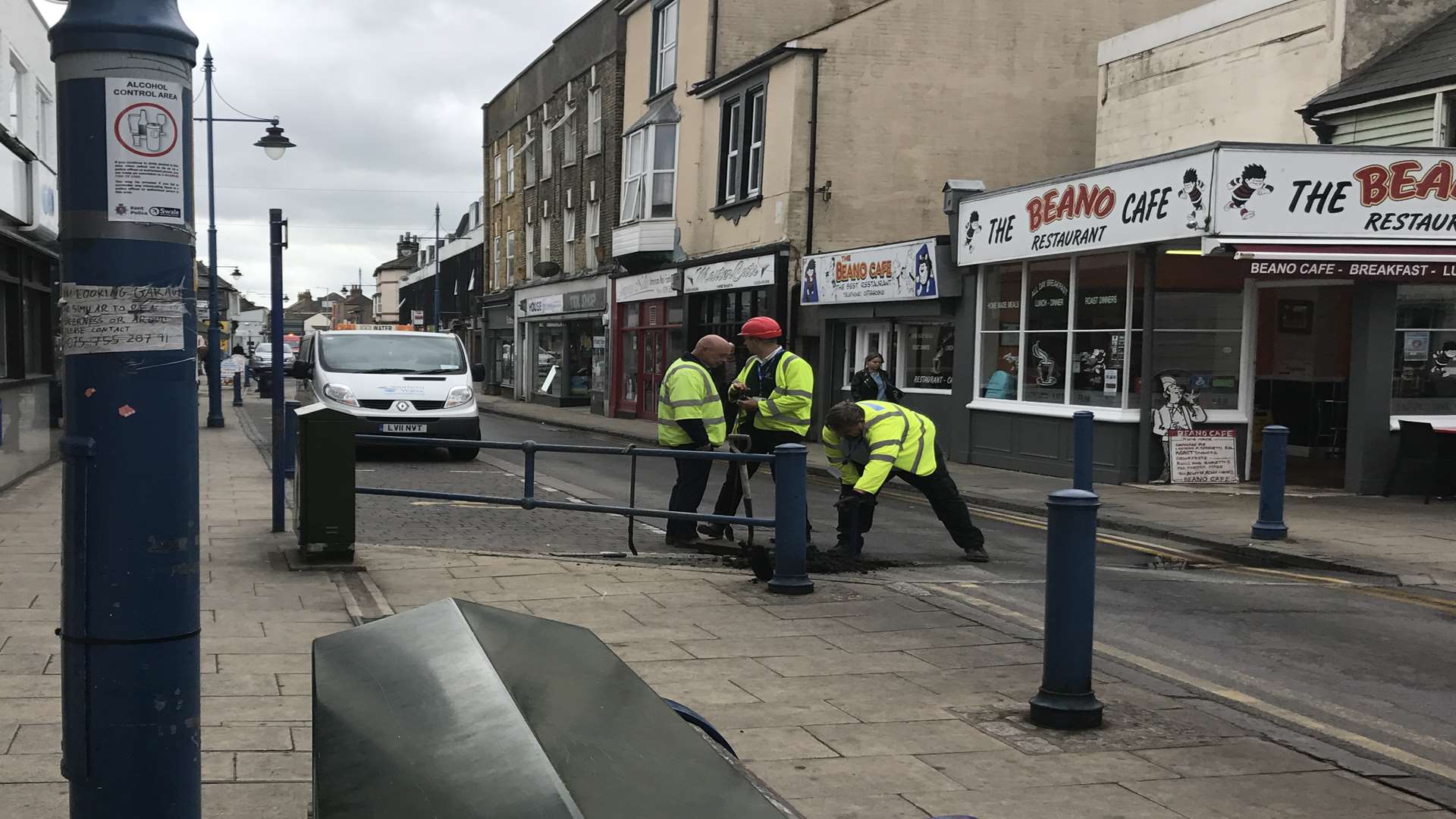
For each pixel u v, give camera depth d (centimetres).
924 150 2480
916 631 702
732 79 2648
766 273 2464
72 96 270
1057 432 1708
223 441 2130
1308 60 1736
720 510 1066
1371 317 1433
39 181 1453
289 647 618
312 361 1923
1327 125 1688
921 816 416
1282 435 1106
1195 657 677
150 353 272
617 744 197
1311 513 1292
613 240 3312
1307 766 473
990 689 582
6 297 1461
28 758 433
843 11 2862
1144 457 1575
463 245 6166
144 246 271
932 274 1942
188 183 279
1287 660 674
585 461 1841
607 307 3438
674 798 178
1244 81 1844
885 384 1923
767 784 443
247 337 10525
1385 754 500
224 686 544
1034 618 763
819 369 2417
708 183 2825
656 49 3167
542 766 173
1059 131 2544
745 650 651
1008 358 1847
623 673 245
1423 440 1400
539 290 4166
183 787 281
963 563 988
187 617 281
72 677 274
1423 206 1424
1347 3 1680
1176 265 1579
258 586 778
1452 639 731
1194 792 443
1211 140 1905
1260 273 1403
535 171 4281
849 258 2202
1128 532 1218
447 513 1228
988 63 2502
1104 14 2555
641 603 769
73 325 271
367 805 174
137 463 272
